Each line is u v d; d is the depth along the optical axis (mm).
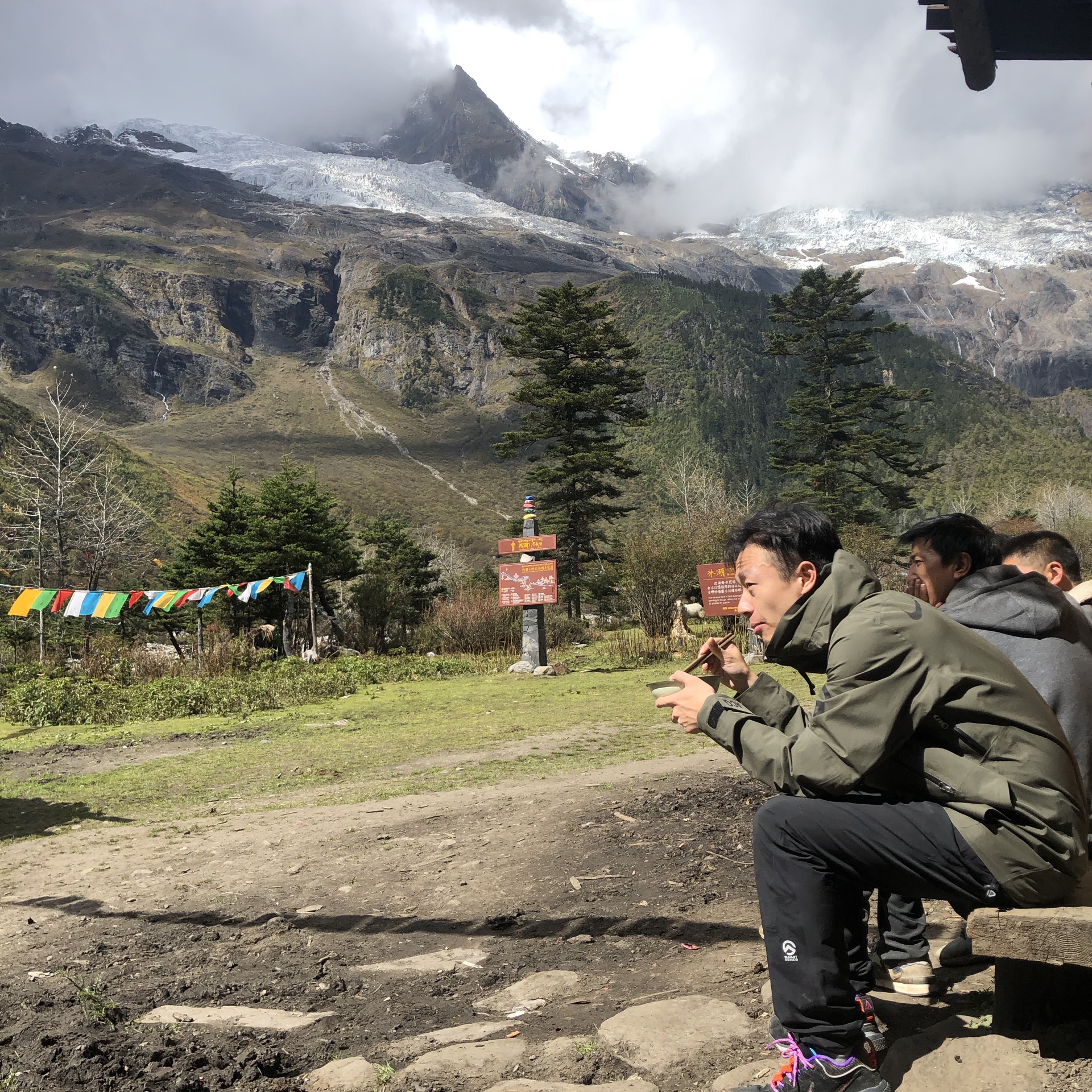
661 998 2887
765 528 2125
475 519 196625
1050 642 2303
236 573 29906
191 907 4547
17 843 6465
